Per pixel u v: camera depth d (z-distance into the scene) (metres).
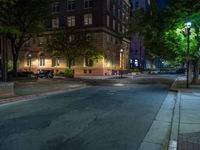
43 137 7.88
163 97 18.25
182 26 25.39
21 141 7.46
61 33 51.69
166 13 26.20
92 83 33.53
